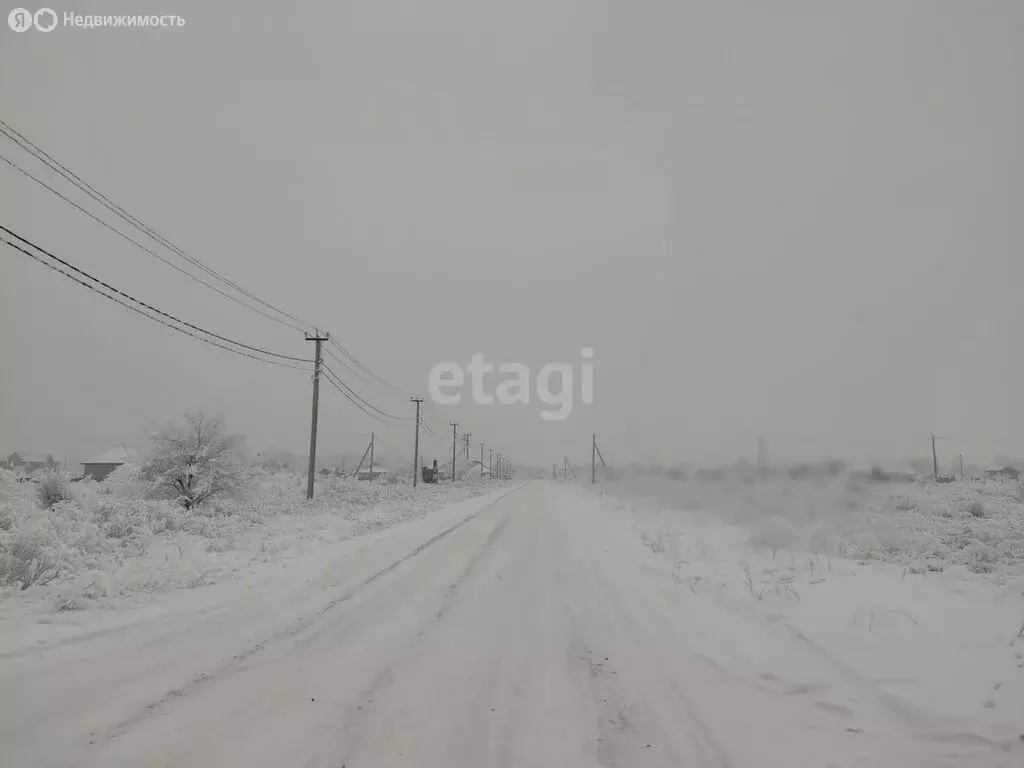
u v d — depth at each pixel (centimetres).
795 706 474
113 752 365
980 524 1583
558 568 1128
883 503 2172
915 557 1156
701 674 546
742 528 1727
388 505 2931
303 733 398
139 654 559
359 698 465
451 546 1409
